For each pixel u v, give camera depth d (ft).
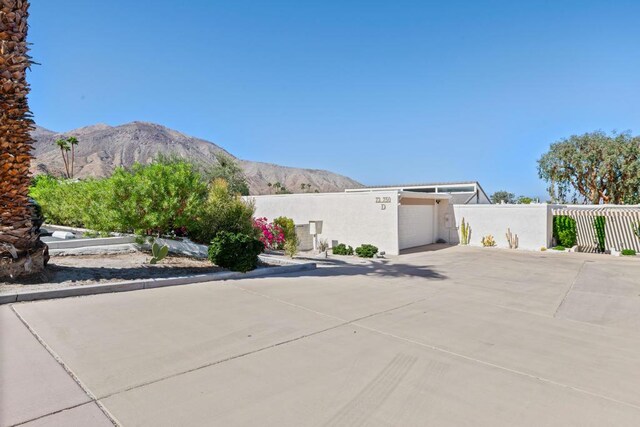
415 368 13.70
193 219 33.60
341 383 12.28
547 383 12.89
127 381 11.75
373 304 22.65
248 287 25.75
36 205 24.35
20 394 10.64
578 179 99.66
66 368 12.38
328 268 36.96
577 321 20.93
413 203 64.75
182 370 12.72
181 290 23.88
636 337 18.30
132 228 30.86
